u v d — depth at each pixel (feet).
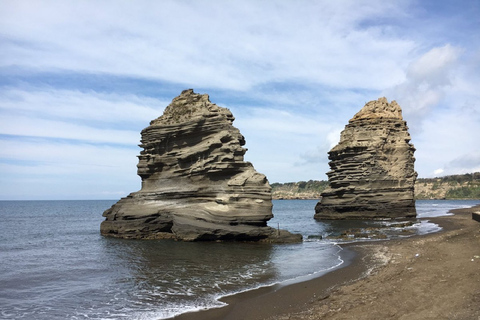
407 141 262.26
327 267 86.99
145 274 82.48
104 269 88.58
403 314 47.26
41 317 55.06
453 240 109.70
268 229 137.39
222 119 152.76
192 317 53.42
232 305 58.29
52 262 98.84
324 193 265.13
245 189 142.82
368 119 258.16
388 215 241.96
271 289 67.31
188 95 164.96
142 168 161.58
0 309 58.80
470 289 54.49
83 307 59.31
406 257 90.74
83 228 208.64
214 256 105.50
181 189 151.84
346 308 52.42
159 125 159.02
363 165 246.47
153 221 149.07
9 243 141.79
